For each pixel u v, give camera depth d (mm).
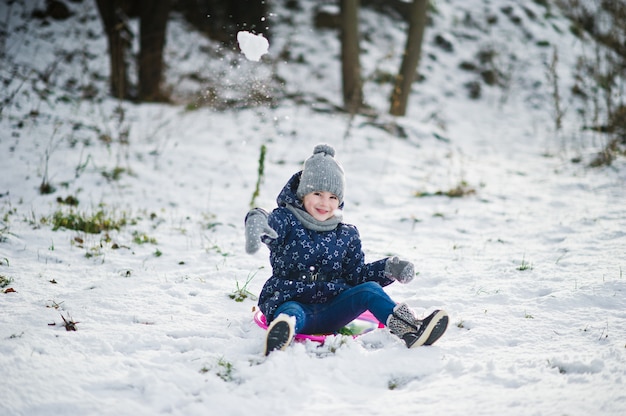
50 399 3295
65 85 15594
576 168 11914
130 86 16531
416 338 4059
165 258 6520
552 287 5352
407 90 16984
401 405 3326
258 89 14281
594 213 8398
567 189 10336
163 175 10547
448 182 11250
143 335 4227
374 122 15523
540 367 3701
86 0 19844
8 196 8578
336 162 4570
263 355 3949
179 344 4133
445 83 20766
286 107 16062
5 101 12734
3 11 18438
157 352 3986
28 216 7746
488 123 18281
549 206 9234
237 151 12656
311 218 4488
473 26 23812
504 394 3375
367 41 21531
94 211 8336
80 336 4156
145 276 5801
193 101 15742
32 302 4863
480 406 3246
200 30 20516
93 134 12297
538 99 20188
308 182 4465
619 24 13430
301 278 4441
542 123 18172
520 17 24094
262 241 4199
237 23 20328
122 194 9359
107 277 5738
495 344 4195
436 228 8234
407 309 4164
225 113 15344
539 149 14906
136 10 19453
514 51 22641
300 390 3469
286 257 4453
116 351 4012
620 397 3199
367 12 22859
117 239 7168
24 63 15984
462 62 21969
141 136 12836
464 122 18172
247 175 11062
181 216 8562
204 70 18031
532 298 5145
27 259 6090
